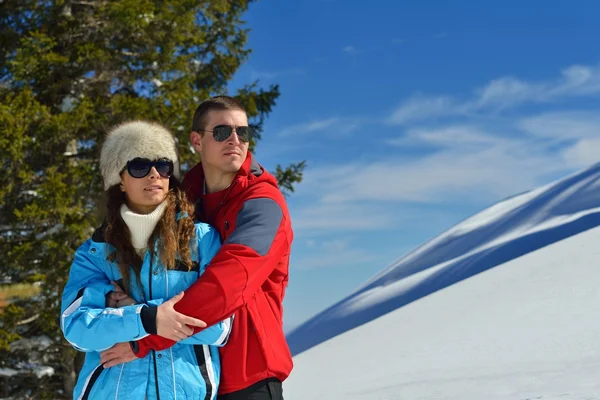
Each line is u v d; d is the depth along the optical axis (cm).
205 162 234
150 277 205
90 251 214
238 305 201
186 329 196
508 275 916
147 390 199
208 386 202
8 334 1006
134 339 196
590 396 359
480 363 550
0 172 1002
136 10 1097
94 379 204
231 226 219
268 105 1270
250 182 224
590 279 776
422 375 552
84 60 1105
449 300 881
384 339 786
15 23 1155
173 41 1166
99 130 1066
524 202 2216
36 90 1123
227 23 1322
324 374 692
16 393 1111
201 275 203
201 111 235
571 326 606
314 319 2019
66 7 1159
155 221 207
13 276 1051
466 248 2028
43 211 963
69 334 203
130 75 1158
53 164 1071
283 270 224
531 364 499
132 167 206
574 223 1800
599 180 2031
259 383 210
